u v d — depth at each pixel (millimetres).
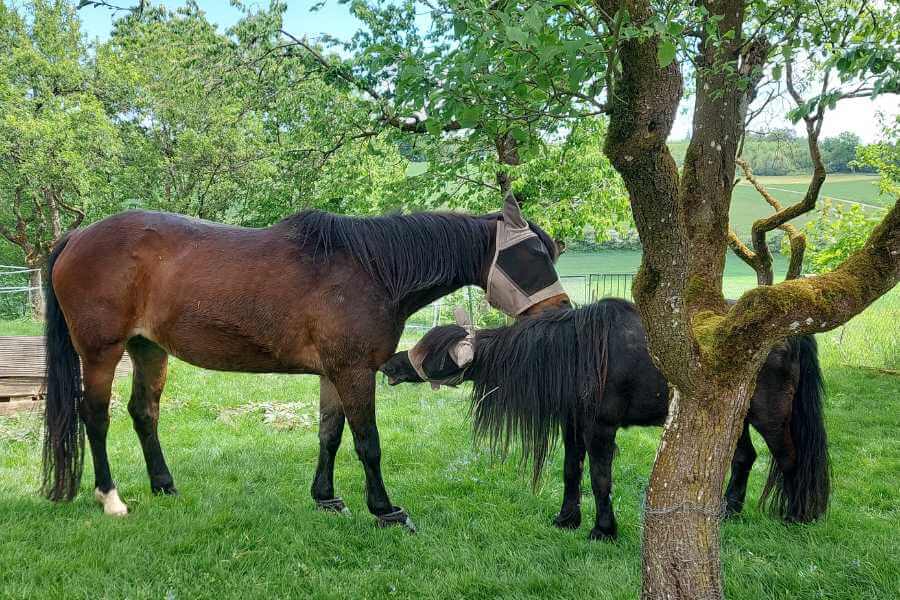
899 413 7730
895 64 1810
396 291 4129
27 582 3328
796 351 4207
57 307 4391
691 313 3156
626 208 11820
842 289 2311
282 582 3457
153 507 4410
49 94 20266
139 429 4715
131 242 4211
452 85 2178
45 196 21484
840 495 5023
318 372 4285
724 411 2492
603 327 4066
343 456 6066
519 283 4145
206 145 18328
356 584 3453
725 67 2627
